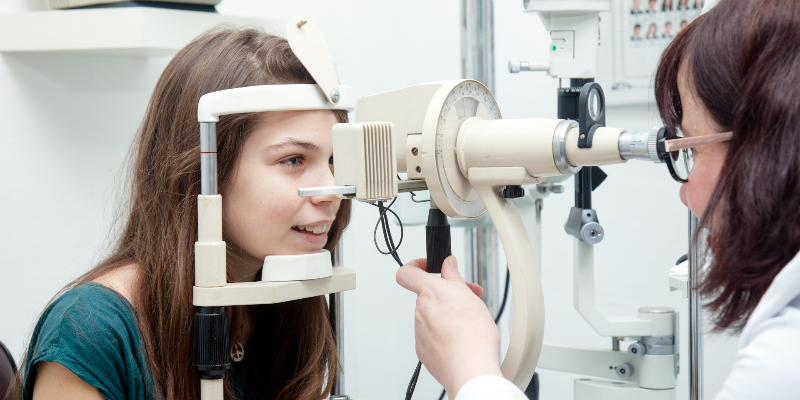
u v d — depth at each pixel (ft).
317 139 2.40
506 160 2.23
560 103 3.67
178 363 2.47
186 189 2.56
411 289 2.27
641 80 5.06
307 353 3.06
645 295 5.31
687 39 1.85
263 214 2.43
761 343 1.46
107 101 4.36
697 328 2.32
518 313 2.25
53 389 2.30
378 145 2.10
